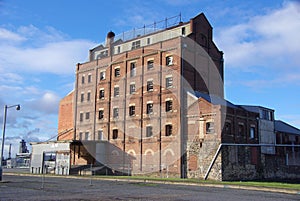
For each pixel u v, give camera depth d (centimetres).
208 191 2336
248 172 3972
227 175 3722
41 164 4916
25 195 1905
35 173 4684
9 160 8650
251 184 2833
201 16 4841
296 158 4656
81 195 1952
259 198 1900
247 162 3994
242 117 4184
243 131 4159
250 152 4062
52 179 3538
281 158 4450
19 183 2859
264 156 4225
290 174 4528
